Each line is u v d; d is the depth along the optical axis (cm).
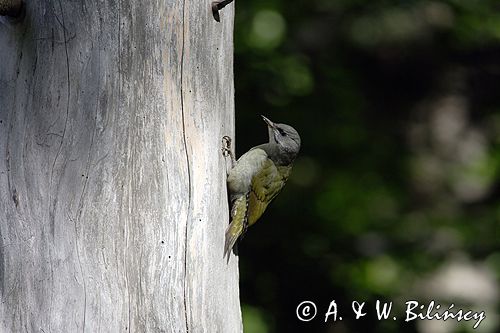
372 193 1759
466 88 2083
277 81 1581
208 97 862
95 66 799
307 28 1762
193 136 845
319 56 1773
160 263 826
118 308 813
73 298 811
